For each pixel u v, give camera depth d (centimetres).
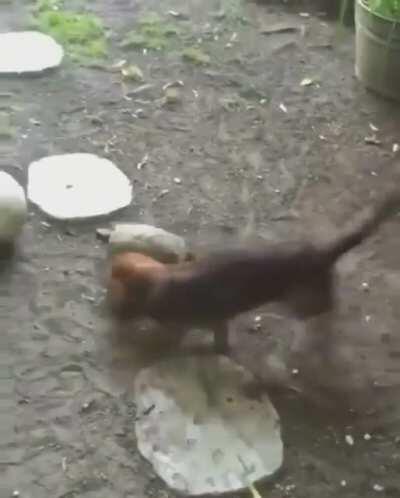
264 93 482
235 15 531
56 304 381
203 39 513
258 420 353
